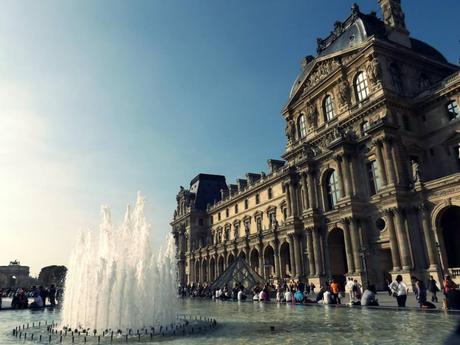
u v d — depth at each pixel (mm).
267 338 18047
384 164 49594
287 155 71125
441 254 42938
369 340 16281
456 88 48875
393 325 20344
